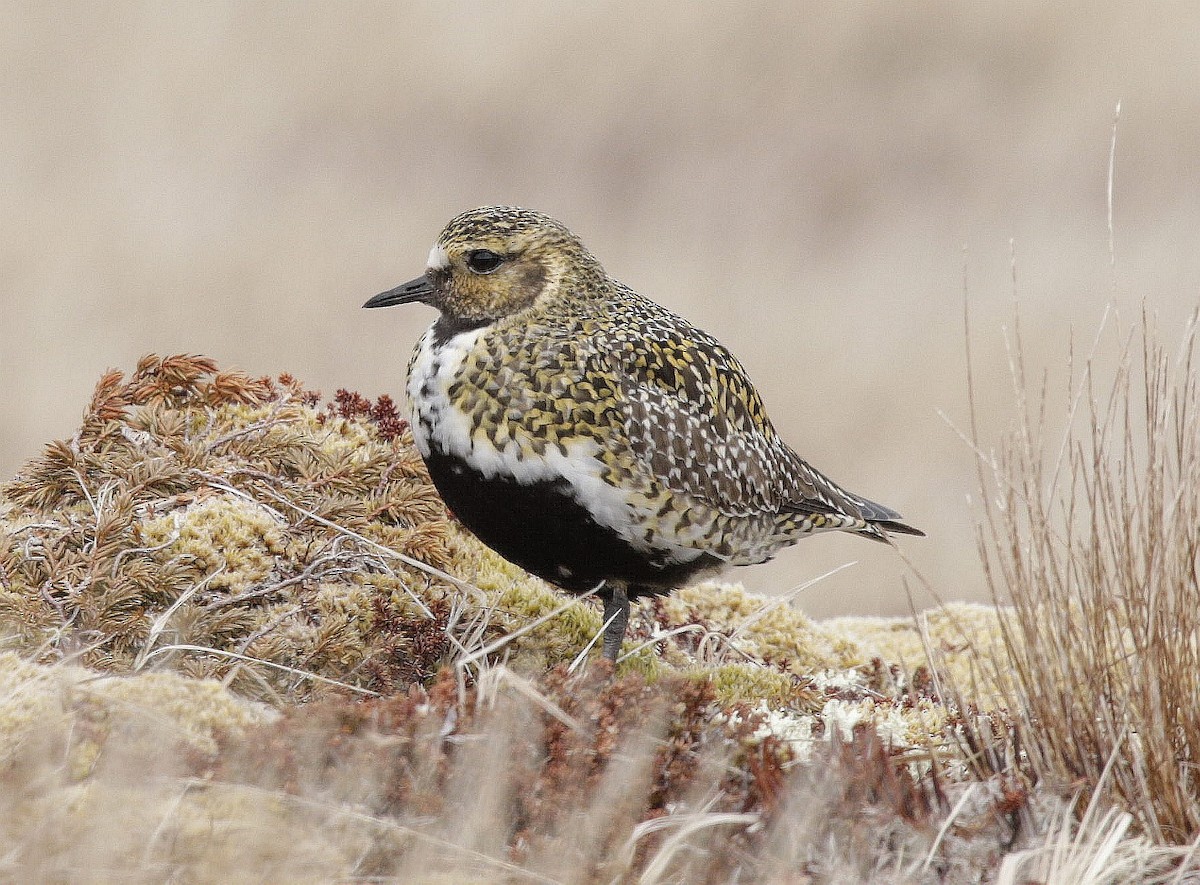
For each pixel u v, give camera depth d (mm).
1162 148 29031
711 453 10016
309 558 9742
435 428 9711
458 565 10531
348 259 23688
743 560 10680
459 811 7109
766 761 7742
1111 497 8312
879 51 32406
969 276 24672
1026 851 7242
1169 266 24453
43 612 9039
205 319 21266
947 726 9062
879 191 28266
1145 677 8039
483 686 7930
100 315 20984
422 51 30906
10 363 19641
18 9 30641
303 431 10750
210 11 31266
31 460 10273
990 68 31922
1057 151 29156
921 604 16281
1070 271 24562
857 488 18438
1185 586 8125
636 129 29953
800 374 20781
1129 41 32156
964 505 17906
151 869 6410
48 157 26375
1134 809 7879
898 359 21250
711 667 10477
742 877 7172
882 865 7293
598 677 8258
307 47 30938
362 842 6879
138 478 9945
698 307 22938
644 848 7234
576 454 9516
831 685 10336
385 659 9508
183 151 27469
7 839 6469
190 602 9367
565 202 27688
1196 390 8156
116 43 30234
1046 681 8211
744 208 27562
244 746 7223
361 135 29094
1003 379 20438
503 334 9742
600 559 9828
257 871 6629
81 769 7051
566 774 7383
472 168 28703
